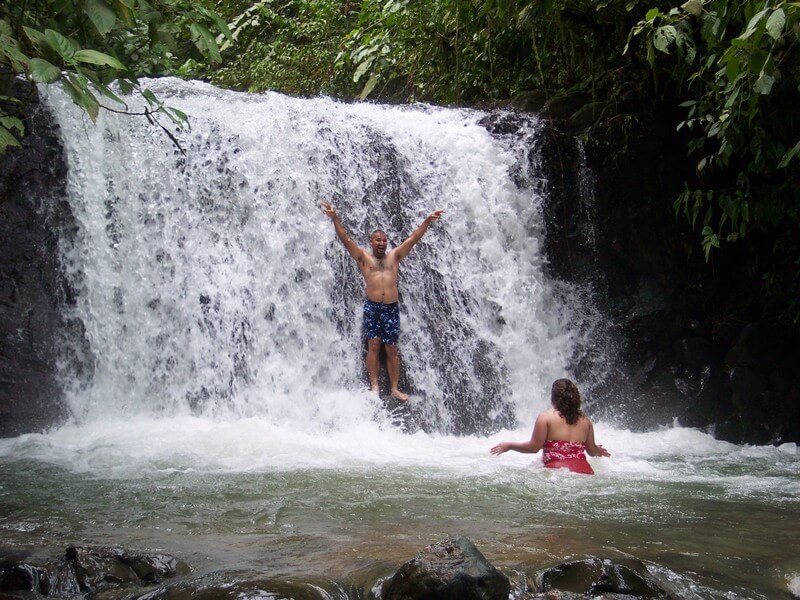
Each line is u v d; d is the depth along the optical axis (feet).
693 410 33.71
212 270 30.89
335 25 55.42
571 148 36.83
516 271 34.99
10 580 12.01
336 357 31.71
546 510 17.53
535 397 33.47
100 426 27.50
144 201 30.60
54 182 29.14
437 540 14.80
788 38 25.39
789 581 13.03
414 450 25.76
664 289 36.37
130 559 12.83
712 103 32.78
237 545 14.56
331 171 33.55
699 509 17.81
